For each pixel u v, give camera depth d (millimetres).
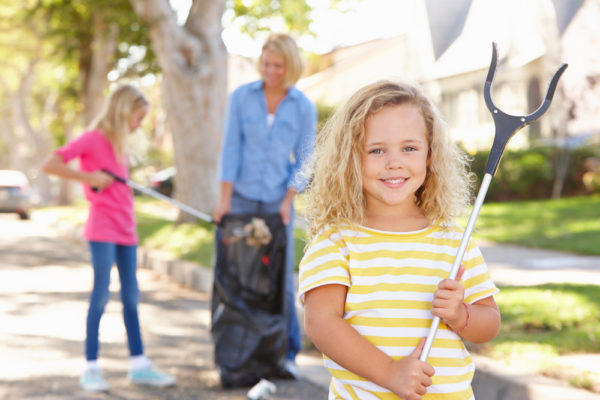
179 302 8234
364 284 2193
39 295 8711
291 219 5137
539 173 18047
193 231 12148
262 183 5094
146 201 30688
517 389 4012
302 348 6051
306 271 2258
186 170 13094
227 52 13430
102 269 5016
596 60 19531
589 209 13852
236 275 4961
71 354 5945
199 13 13156
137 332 5164
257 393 4766
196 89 12984
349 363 2131
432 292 2188
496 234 11250
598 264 8391
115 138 5066
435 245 2256
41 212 23859
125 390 4988
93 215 5027
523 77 22109
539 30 20781
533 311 5328
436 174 2314
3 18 24312
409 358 2088
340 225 2271
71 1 18734
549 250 9820
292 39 5082
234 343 4945
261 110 5086
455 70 24594
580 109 19656
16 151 48406
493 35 23938
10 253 13250
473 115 25047
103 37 16094
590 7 19562
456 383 2166
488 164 2225
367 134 2254
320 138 2426
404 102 2268
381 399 2146
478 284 2287
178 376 5309
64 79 24391
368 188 2266
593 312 5242
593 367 4148
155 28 12805
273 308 5020
